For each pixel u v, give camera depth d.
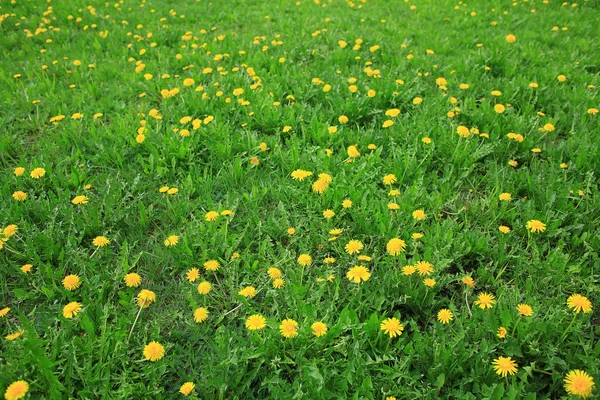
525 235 2.79
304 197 3.04
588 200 2.91
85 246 2.85
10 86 4.75
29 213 2.97
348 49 5.46
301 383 2.03
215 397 2.03
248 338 2.23
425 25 6.35
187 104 4.12
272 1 7.75
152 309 2.48
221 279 2.68
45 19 6.55
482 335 2.17
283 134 3.89
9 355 2.05
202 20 6.77
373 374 2.09
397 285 2.37
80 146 3.75
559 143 3.47
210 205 3.04
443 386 2.06
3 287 2.55
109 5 7.43
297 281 2.44
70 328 2.23
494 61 4.91
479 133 3.73
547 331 2.10
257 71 4.79
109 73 5.07
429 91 4.41
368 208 2.94
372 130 3.71
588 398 1.77
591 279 2.42
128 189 3.23
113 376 2.07
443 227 2.78
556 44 5.57
